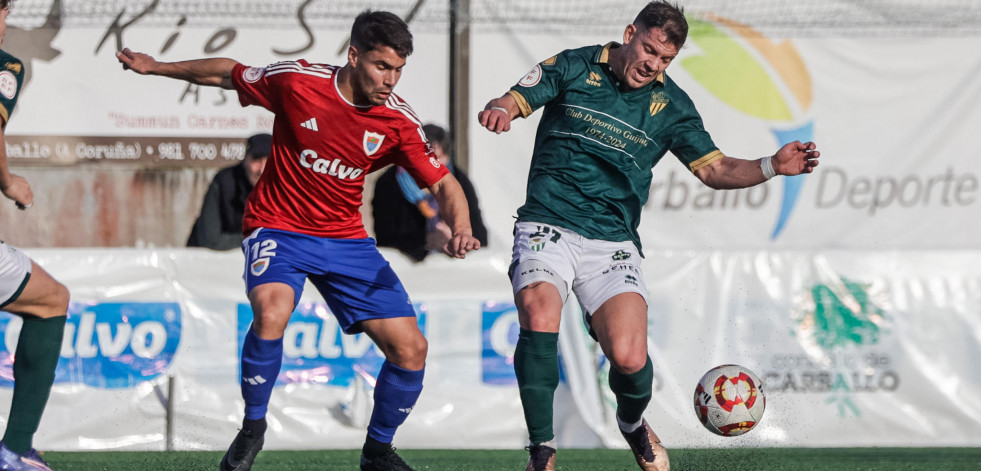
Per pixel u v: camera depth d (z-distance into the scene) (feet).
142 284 71.10
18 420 47.24
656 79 47.60
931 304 73.51
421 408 71.31
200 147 84.48
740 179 48.01
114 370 70.33
